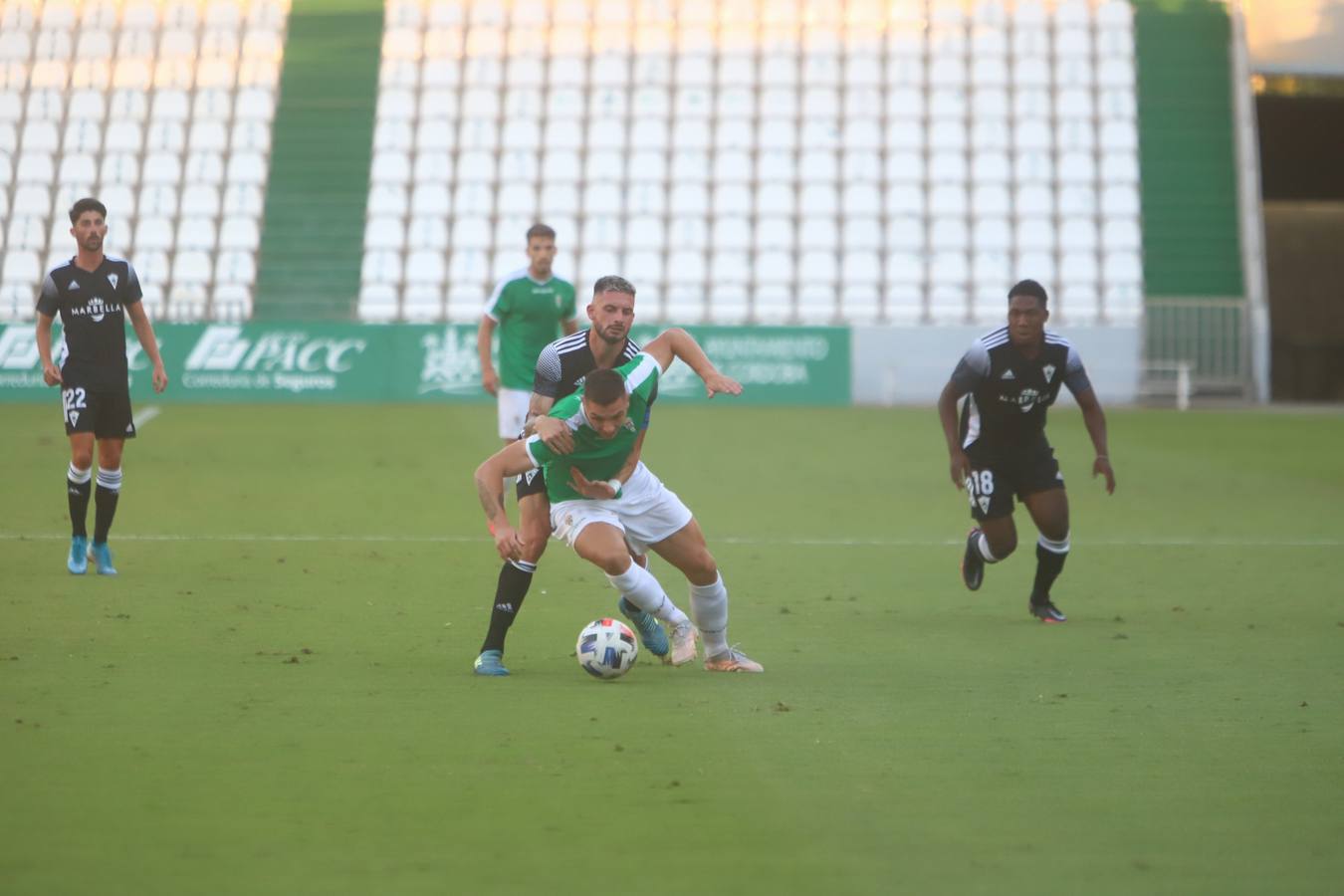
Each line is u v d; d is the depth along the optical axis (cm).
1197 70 11244
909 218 10725
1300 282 13100
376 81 11294
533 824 1524
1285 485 5475
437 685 2212
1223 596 3206
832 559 3712
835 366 9381
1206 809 1602
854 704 2116
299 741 1859
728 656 2370
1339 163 13100
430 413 8331
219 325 9188
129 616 2758
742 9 11600
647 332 9319
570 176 10912
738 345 9350
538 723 1969
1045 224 10675
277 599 2994
